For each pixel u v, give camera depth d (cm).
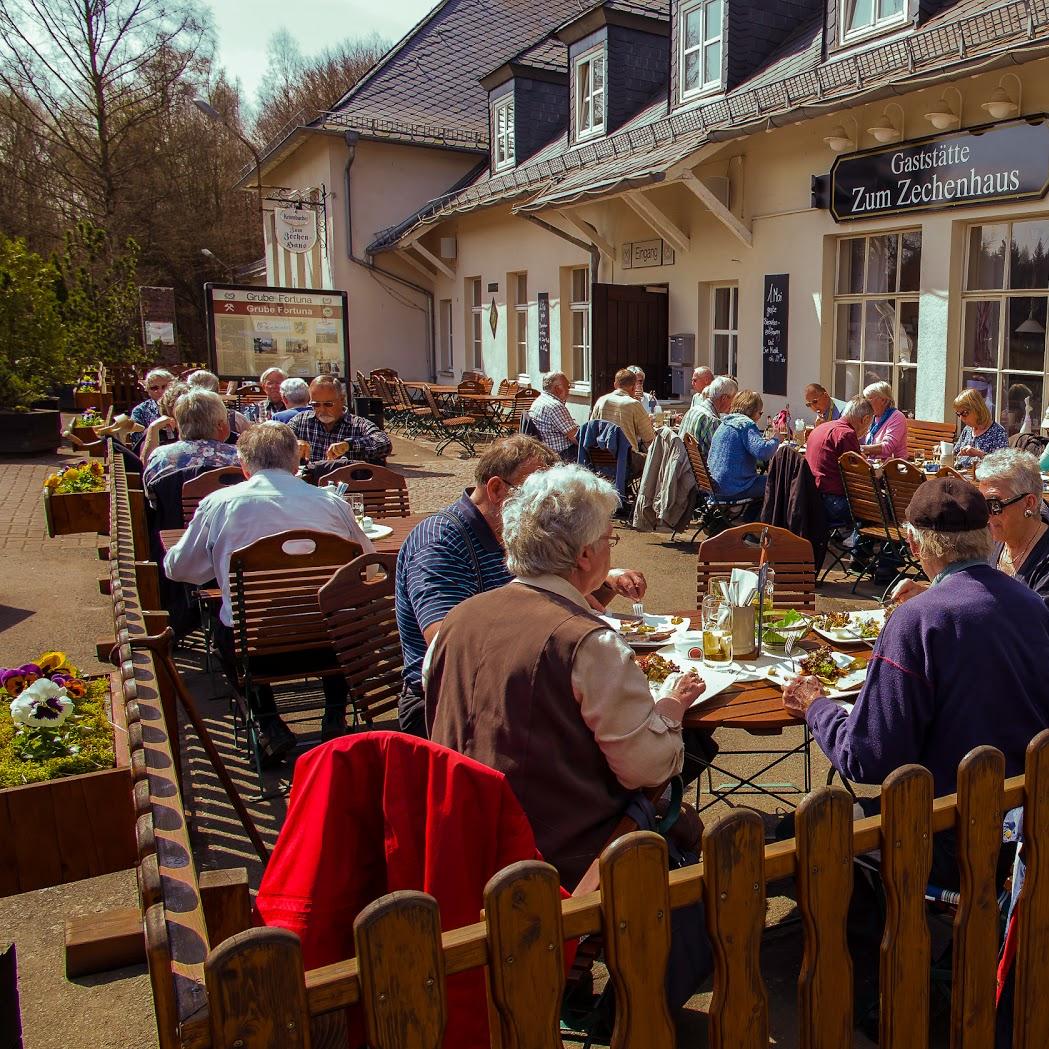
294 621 398
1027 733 224
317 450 734
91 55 2672
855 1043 244
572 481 215
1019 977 197
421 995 135
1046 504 353
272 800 375
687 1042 240
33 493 1053
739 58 1153
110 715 301
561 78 1722
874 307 957
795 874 166
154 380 930
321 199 1995
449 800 159
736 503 752
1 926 296
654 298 1250
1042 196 754
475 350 1869
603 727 197
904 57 859
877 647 233
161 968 126
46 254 2803
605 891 147
